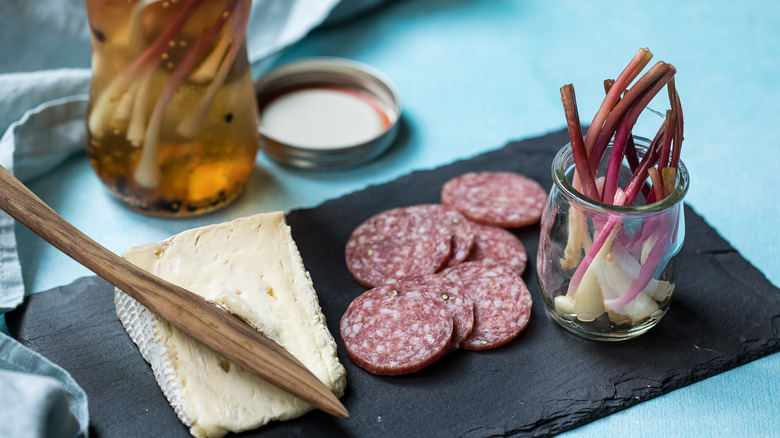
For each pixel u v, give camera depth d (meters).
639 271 0.52
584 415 0.52
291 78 0.71
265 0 0.73
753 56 0.77
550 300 0.55
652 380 0.54
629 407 0.53
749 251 0.62
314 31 0.78
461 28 0.79
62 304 0.56
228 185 0.61
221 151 0.58
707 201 0.65
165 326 0.52
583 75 0.75
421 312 0.54
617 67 0.76
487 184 0.63
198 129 0.57
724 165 0.68
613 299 0.53
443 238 0.58
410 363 0.53
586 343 0.55
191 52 0.54
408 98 0.72
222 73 0.56
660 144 0.52
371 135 0.67
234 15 0.55
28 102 0.64
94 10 0.54
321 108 0.69
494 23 0.80
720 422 0.53
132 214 0.62
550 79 0.75
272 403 0.51
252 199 0.64
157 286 0.52
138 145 0.57
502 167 0.66
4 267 0.56
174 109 0.56
